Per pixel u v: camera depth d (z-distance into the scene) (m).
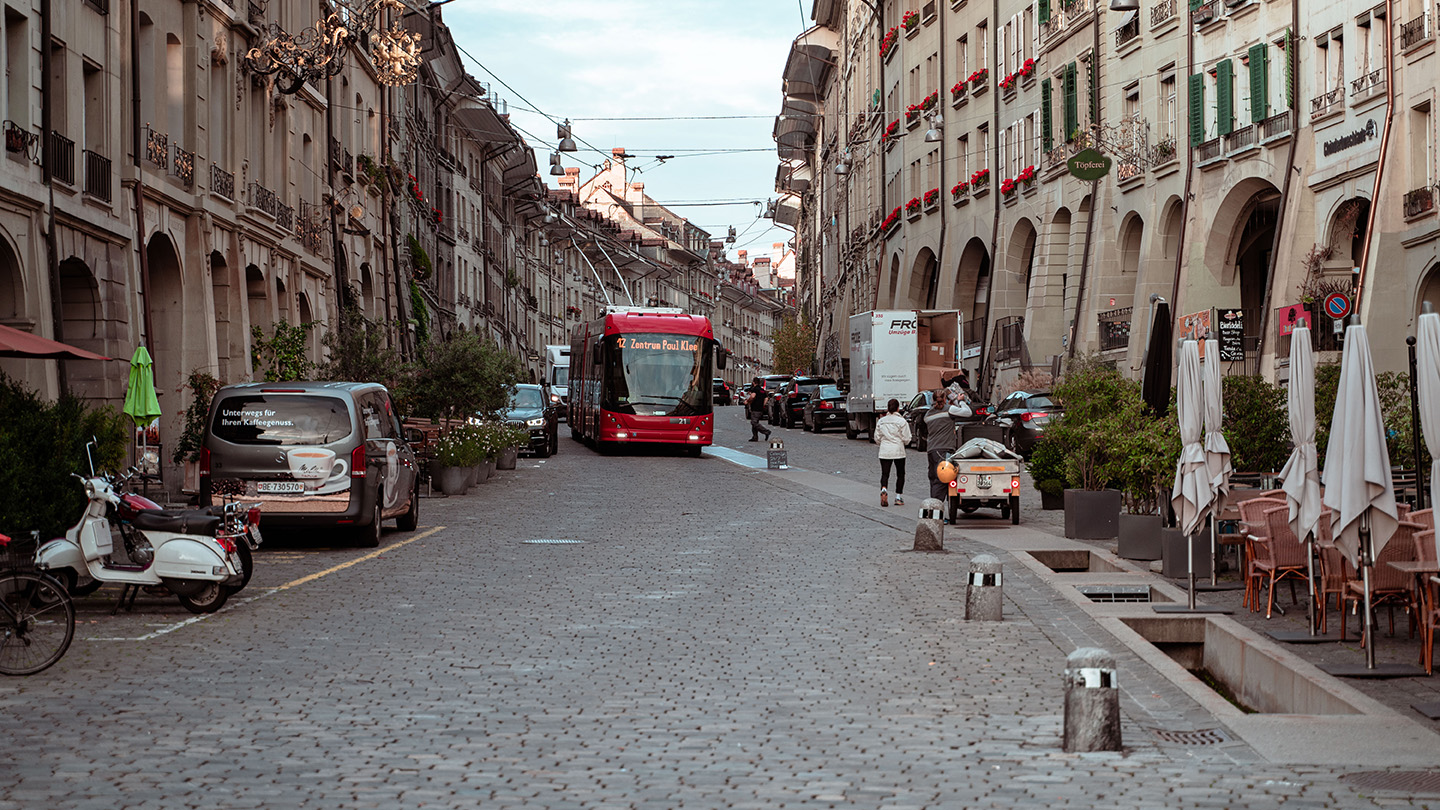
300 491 17.53
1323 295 30.12
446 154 63.22
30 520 14.28
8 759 7.24
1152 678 9.52
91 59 24.16
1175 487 12.91
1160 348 18.20
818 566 16.03
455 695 8.96
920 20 58.75
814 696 8.95
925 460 36.66
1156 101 38.78
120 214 25.09
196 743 7.61
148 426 23.41
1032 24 47.66
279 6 34.97
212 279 30.06
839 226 83.50
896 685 9.32
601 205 127.50
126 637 11.27
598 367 41.53
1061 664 10.10
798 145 104.62
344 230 41.28
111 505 12.68
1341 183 30.72
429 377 33.66
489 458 30.75
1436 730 7.71
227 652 10.56
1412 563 9.72
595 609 12.73
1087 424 18.50
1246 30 34.47
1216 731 7.85
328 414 17.83
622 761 7.21
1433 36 27.17
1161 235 38.47
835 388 54.16
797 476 31.88
